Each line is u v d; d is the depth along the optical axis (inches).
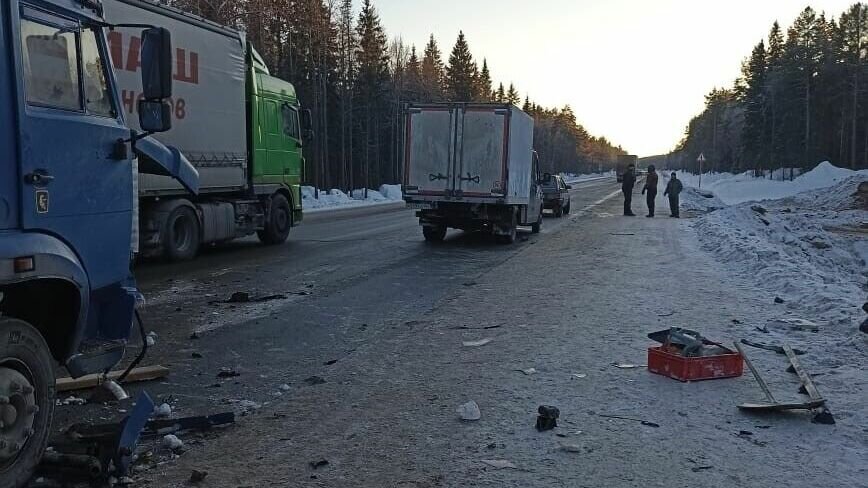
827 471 169.9
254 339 299.4
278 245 665.6
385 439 188.7
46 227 163.6
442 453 179.5
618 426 199.3
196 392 228.7
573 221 1027.3
